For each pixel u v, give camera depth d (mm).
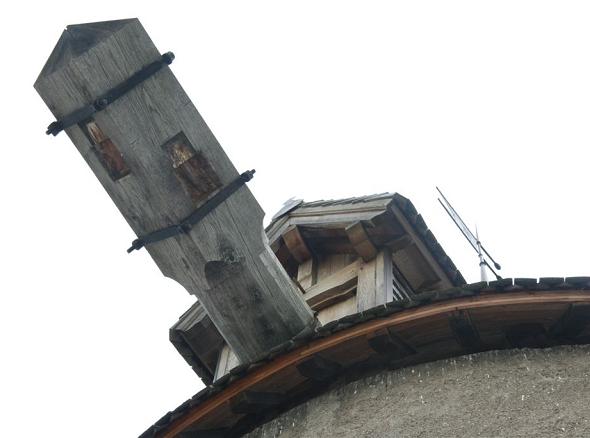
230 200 8727
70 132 8508
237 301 8930
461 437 7379
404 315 7918
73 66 8219
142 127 8398
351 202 11141
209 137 8617
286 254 11977
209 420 8547
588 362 7699
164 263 8930
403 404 7867
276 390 8492
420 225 10758
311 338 8148
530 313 7797
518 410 7426
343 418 8055
